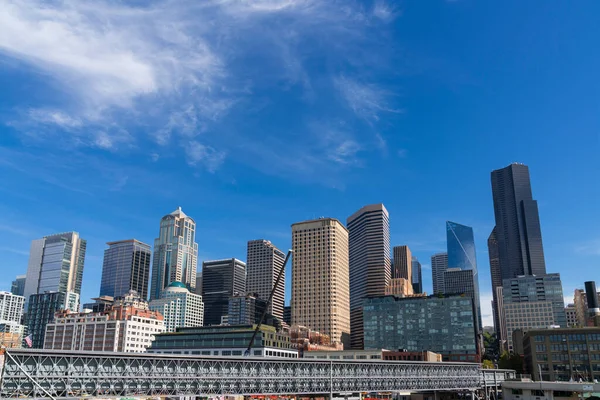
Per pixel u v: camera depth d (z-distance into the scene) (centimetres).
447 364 15525
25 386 7762
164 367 9300
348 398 12719
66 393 8094
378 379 13112
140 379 8938
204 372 9756
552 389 14588
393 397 19550
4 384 7575
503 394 15850
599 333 18975
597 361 18638
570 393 14462
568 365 19050
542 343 19712
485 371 17200
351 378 12394
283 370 11062
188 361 9606
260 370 10662
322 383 11788
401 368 13912
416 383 14250
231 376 10075
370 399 17712
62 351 8050
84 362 8356
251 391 10450
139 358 8962
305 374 11475
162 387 9200
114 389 8625
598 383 13750
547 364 19425
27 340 10762
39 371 7869
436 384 14912
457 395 18988
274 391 10800
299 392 11281
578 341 19150
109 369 8619
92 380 8400
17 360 7725
